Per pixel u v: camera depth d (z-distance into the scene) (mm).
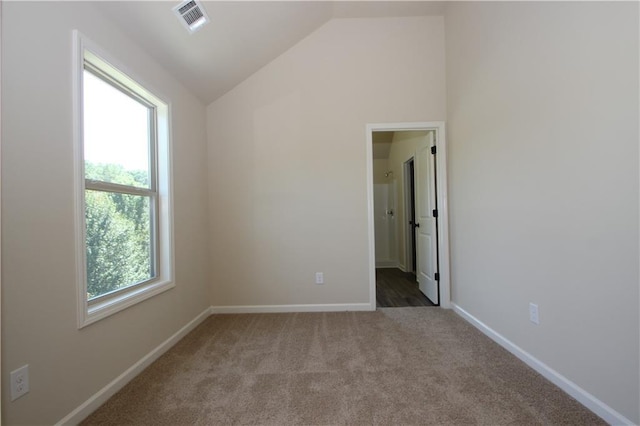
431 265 3027
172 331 2119
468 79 2344
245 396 1464
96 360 1416
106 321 1489
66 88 1280
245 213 2820
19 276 1081
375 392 1475
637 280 1096
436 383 1542
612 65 1151
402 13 2758
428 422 1255
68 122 1286
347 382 1569
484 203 2152
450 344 2018
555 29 1439
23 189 1100
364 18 2816
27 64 1121
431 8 2703
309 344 2062
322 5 2539
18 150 1085
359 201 2807
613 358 1194
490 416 1282
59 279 1230
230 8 1966
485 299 2174
